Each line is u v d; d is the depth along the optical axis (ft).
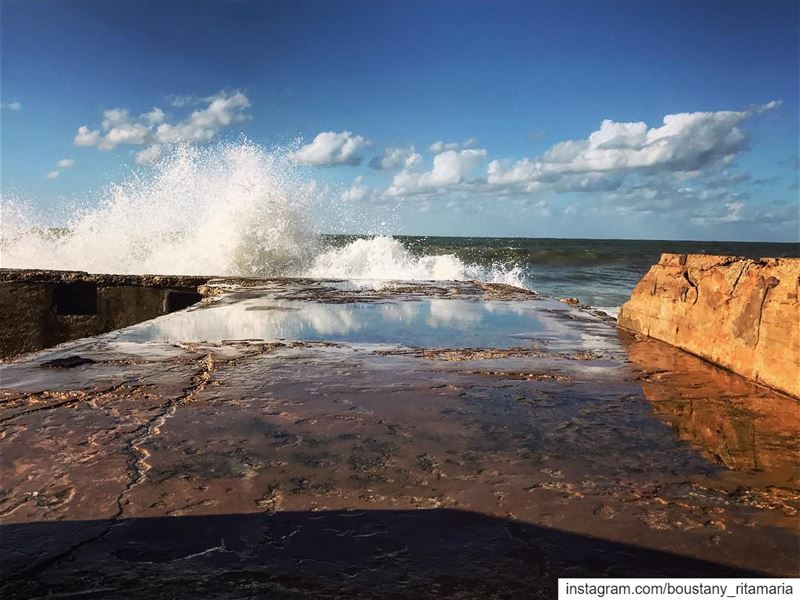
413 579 3.88
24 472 5.40
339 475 5.47
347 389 8.39
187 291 21.62
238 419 6.99
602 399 8.18
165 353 10.48
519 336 12.97
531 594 3.75
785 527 4.64
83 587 3.73
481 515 4.75
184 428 6.64
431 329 13.60
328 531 4.46
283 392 8.18
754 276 9.86
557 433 6.75
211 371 9.26
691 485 5.41
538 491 5.22
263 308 16.53
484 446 6.29
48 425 6.67
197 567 3.97
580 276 75.51
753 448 6.36
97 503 4.84
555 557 4.17
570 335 13.25
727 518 4.78
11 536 4.31
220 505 4.84
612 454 6.14
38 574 3.86
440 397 8.09
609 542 4.38
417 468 5.67
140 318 21.43
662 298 12.87
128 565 3.97
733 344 9.96
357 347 11.36
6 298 20.68
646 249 155.12
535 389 8.63
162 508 4.77
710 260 11.51
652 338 13.01
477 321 14.97
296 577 3.88
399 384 8.72
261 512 4.75
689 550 4.29
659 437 6.68
